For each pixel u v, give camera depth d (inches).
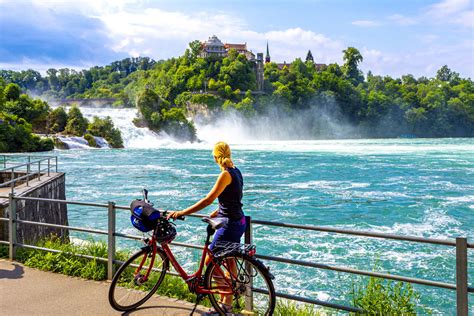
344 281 562.6
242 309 227.5
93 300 236.8
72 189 1416.1
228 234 201.5
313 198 1245.1
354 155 2778.1
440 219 970.7
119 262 269.6
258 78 7741.1
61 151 3166.8
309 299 216.8
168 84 7362.2
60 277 277.4
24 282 268.2
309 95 7751.0
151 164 2261.3
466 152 2974.9
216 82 7224.4
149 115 4810.5
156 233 215.9
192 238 766.5
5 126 2947.8
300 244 744.3
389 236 191.5
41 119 3814.0
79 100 7003.0
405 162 2301.9
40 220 602.5
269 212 1069.1
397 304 229.1
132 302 234.2
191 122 5285.4
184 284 254.4
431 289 543.8
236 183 199.8
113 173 1841.8
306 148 3538.4
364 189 1405.0
